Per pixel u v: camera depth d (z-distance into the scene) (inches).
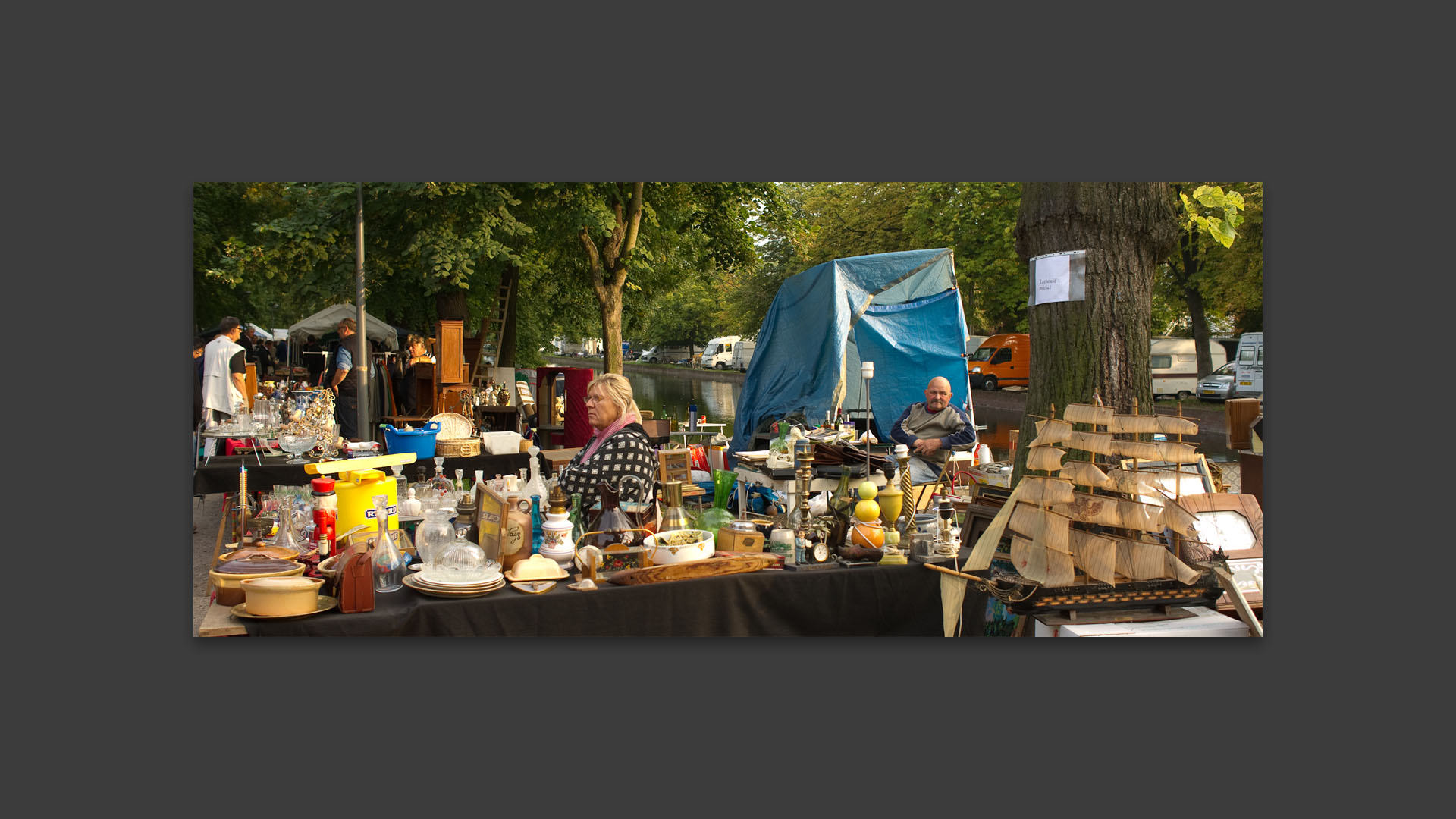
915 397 334.0
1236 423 234.8
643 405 917.2
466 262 418.9
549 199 458.6
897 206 969.5
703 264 616.7
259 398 233.1
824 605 127.0
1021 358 1008.9
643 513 133.0
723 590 122.3
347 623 107.7
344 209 429.4
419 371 369.1
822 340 329.7
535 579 118.5
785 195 602.2
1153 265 149.3
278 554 119.8
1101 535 123.9
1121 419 120.4
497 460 217.9
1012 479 150.3
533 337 734.5
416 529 141.1
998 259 892.6
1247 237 757.3
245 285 692.7
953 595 131.3
